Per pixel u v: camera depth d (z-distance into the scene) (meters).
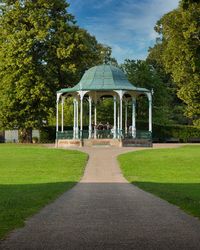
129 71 78.44
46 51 62.56
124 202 16.92
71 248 9.65
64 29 63.09
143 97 76.06
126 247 9.73
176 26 59.75
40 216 13.61
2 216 13.28
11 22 63.06
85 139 53.88
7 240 10.38
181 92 59.25
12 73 60.41
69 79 64.44
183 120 91.56
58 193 19.80
